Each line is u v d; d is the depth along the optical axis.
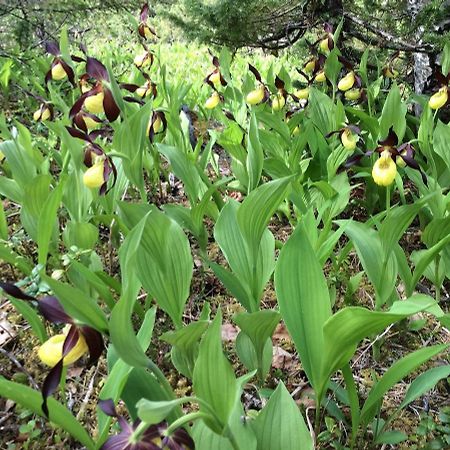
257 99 0.78
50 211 0.42
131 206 0.46
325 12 0.95
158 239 0.36
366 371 0.46
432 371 0.36
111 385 0.29
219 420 0.22
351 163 0.55
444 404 0.42
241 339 0.42
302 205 0.59
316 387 0.33
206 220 0.73
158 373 0.25
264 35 1.03
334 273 0.55
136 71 1.07
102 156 0.50
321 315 0.31
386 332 0.46
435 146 0.55
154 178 0.78
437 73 0.60
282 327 0.52
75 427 0.27
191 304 0.56
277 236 0.69
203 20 0.98
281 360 0.47
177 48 2.03
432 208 0.54
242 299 0.44
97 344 0.25
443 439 0.39
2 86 1.11
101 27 1.55
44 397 0.23
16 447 0.39
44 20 1.27
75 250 0.46
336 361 0.31
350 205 0.75
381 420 0.41
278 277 0.31
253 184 0.49
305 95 0.86
